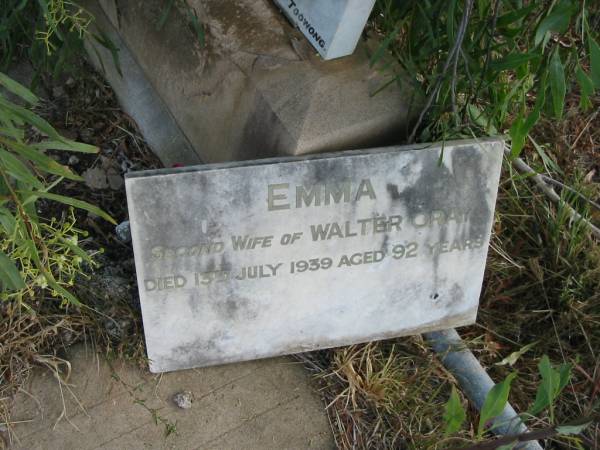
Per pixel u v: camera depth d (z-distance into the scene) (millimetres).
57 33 1191
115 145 1329
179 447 1036
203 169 952
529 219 1327
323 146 1018
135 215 955
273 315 1067
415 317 1121
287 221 997
